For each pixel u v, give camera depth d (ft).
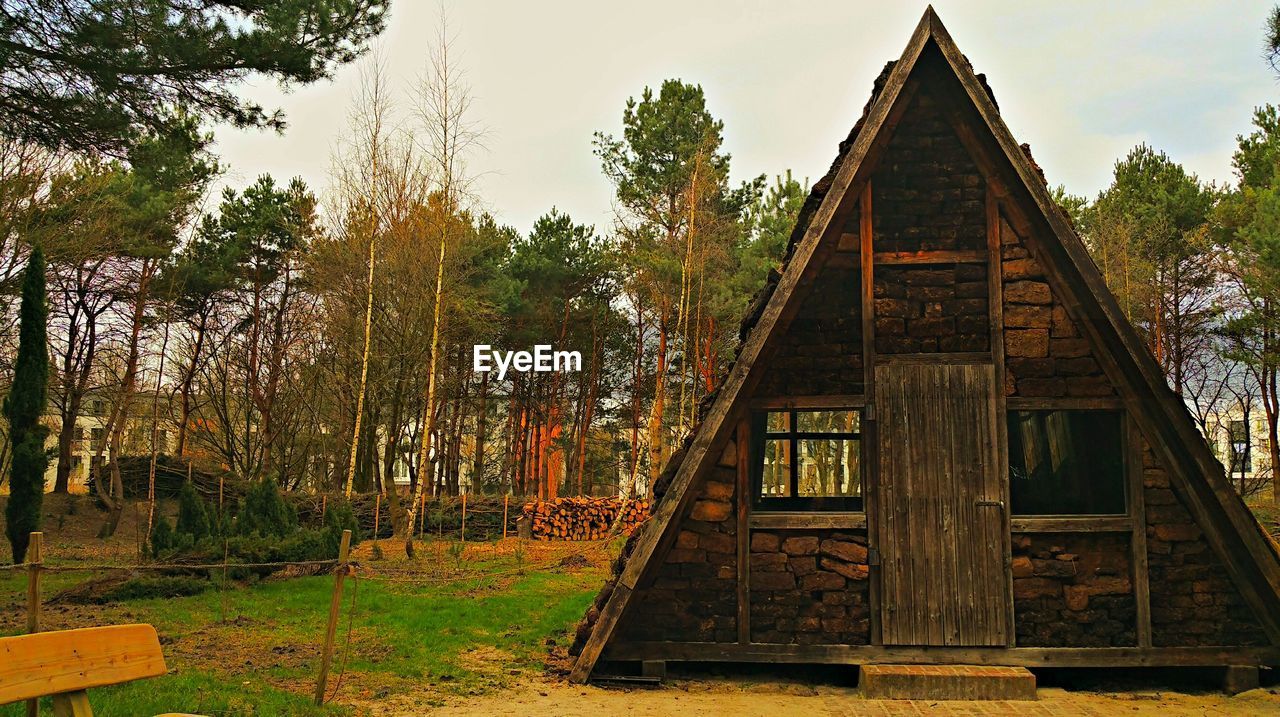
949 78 32.65
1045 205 31.24
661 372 102.42
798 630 31.22
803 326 32.55
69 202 79.97
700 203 101.24
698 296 100.07
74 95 39.14
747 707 28.12
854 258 32.71
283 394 131.75
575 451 157.89
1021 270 31.99
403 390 90.27
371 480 124.77
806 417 33.88
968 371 31.73
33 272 68.59
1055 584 30.99
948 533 31.17
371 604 47.73
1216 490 30.19
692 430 34.55
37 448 67.56
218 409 133.69
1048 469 32.50
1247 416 118.52
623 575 31.07
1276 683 30.86
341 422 116.37
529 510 96.37
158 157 44.57
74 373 104.53
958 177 32.60
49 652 15.07
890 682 29.58
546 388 149.48
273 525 66.49
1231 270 101.76
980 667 30.30
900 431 31.65
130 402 103.14
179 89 41.45
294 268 124.36
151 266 104.27
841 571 31.32
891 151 32.91
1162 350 109.91
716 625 31.40
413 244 87.30
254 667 31.48
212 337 130.31
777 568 31.53
